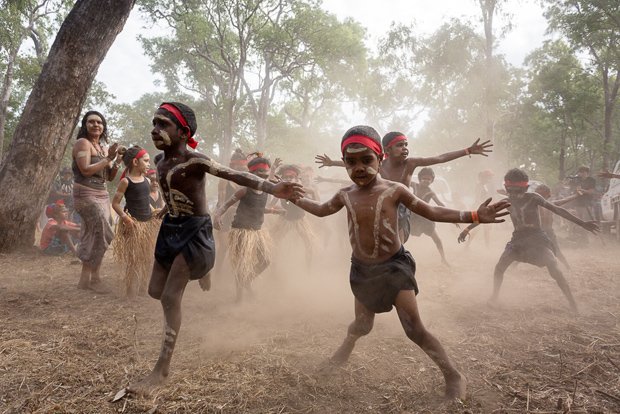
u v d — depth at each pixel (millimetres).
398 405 2658
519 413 2607
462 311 4621
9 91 22688
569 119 29781
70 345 3506
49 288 5586
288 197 2988
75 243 9156
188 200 3002
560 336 3867
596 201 11703
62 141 8617
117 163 5859
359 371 3098
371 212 2830
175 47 30875
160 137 2904
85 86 8633
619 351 3520
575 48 24891
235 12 24797
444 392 2811
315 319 4285
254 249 4977
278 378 2957
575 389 2719
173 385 2824
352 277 2967
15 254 8141
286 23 27734
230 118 26828
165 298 2904
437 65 26453
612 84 31531
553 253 4715
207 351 3426
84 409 2557
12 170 8320
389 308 2904
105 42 8656
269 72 30266
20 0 21734
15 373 2965
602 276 6430
